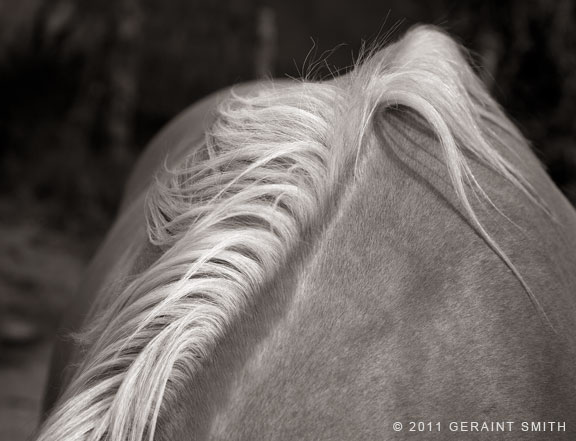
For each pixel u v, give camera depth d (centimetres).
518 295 165
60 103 1636
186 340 149
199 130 271
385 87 182
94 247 1246
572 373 169
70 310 300
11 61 1680
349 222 163
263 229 160
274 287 155
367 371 149
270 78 247
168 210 179
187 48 1791
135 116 1697
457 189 171
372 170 172
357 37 1922
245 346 151
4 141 1549
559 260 186
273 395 146
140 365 148
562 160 785
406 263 160
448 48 219
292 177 166
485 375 154
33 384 694
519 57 860
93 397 150
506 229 175
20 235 1243
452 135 187
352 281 156
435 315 156
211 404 147
